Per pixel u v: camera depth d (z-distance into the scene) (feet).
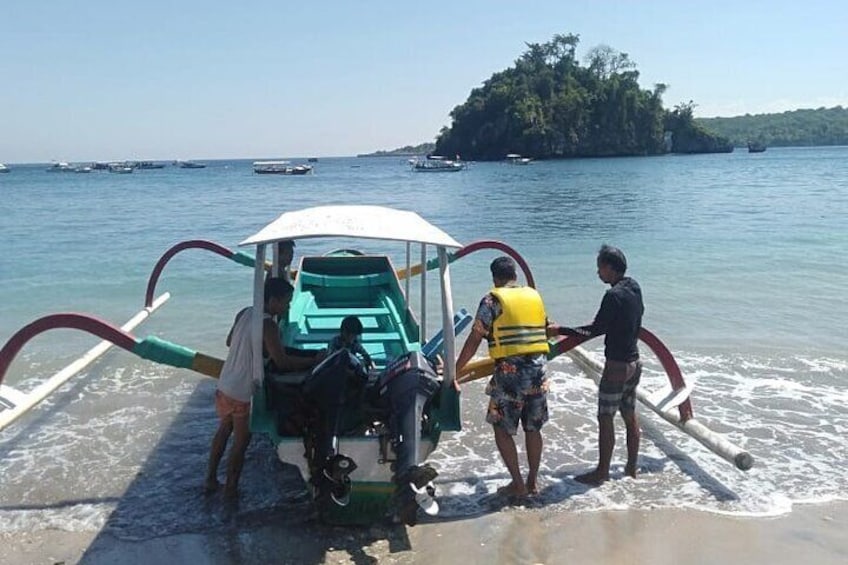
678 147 509.35
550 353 20.61
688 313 39.24
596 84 468.34
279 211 118.01
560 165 351.87
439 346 20.30
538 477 20.42
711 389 27.43
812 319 37.78
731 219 87.86
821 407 25.62
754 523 17.78
